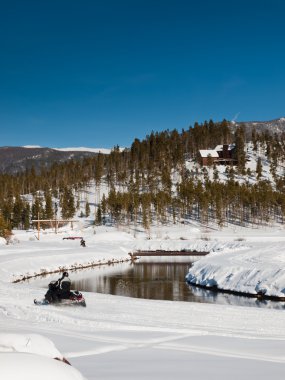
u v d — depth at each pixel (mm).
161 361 7977
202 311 18156
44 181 175750
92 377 6652
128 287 33250
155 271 45156
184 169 166625
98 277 39875
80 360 8031
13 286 26062
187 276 38219
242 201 119438
